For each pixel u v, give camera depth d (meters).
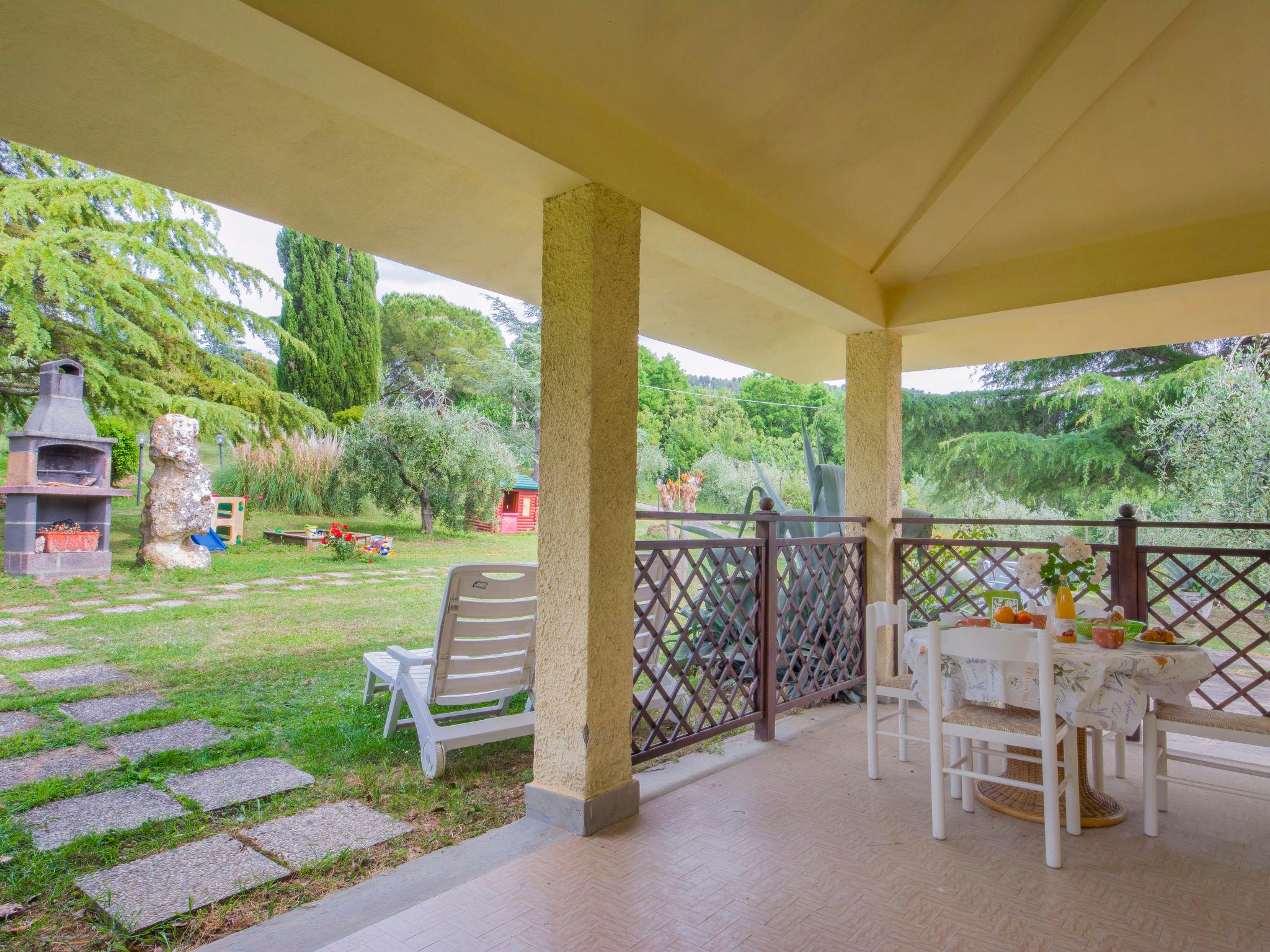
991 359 6.14
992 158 3.67
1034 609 3.55
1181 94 3.30
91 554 9.45
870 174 3.81
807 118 3.29
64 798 3.05
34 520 9.08
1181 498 12.06
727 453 20.64
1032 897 2.35
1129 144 3.59
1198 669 2.74
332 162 3.16
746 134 3.27
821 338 6.16
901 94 3.29
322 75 2.18
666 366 22.12
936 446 16.09
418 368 19.80
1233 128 3.39
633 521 3.02
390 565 11.62
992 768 3.51
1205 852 2.69
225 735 3.91
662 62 2.78
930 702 2.87
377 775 3.41
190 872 2.44
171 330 12.66
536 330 21.78
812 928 2.15
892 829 2.88
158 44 2.47
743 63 2.89
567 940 2.07
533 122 2.59
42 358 11.32
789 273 3.99
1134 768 3.73
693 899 2.31
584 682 2.82
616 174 2.92
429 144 2.56
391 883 2.39
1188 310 5.02
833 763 3.70
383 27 2.15
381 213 3.54
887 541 5.02
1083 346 5.62
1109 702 2.63
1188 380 12.98
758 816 2.99
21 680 4.92
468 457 14.82
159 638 6.30
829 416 21.41
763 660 4.05
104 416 12.38
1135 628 3.13
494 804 3.13
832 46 2.94
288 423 14.22
